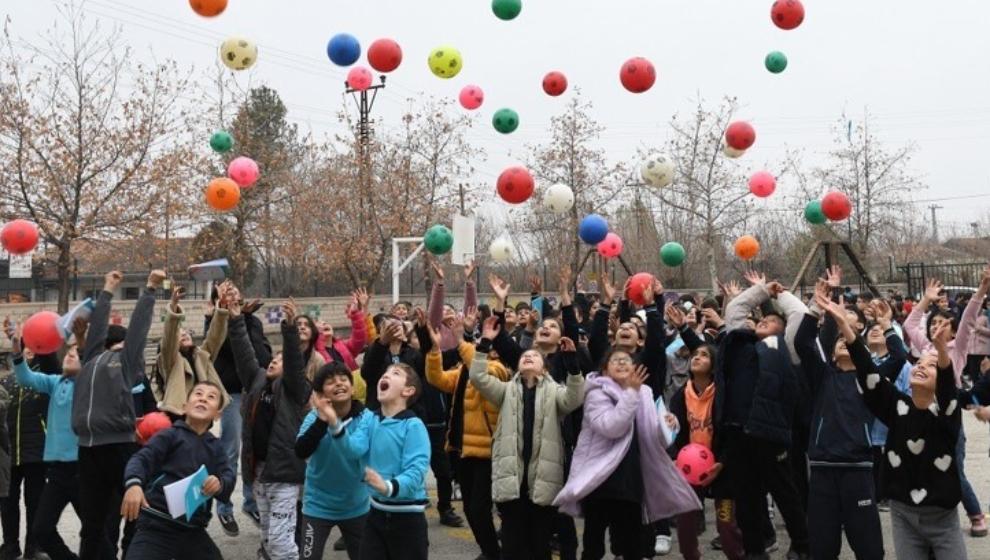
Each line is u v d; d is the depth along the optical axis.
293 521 6.68
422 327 7.64
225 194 9.37
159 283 7.01
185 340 8.22
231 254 32.41
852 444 6.02
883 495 5.40
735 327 7.23
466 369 7.45
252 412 6.98
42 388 7.21
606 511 6.27
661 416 6.25
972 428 13.61
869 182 35.78
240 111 32.81
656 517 6.20
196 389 5.71
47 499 6.99
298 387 6.72
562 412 6.26
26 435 7.66
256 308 8.69
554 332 7.31
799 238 36.12
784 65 10.24
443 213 36.38
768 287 7.25
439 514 9.16
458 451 7.54
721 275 37.00
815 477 6.18
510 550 6.20
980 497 9.18
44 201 23.27
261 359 8.48
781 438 6.71
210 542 5.57
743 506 6.80
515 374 6.67
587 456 6.13
